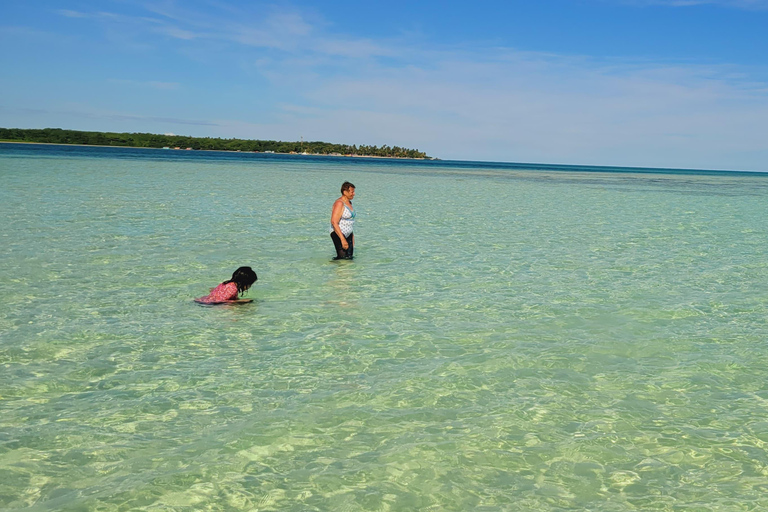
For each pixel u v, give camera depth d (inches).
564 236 681.6
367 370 245.9
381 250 550.3
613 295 388.2
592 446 185.0
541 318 330.0
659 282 431.5
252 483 160.6
